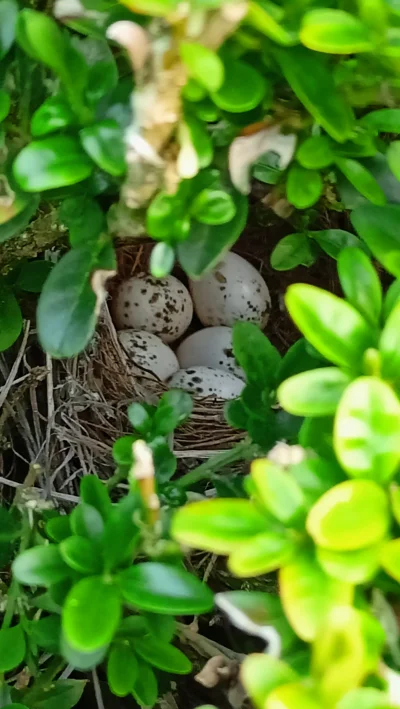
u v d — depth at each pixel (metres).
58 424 0.41
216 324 0.58
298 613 0.12
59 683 0.24
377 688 0.12
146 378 0.50
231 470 0.33
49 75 0.18
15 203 0.17
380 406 0.13
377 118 0.18
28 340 0.37
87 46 0.17
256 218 0.37
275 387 0.24
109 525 0.16
